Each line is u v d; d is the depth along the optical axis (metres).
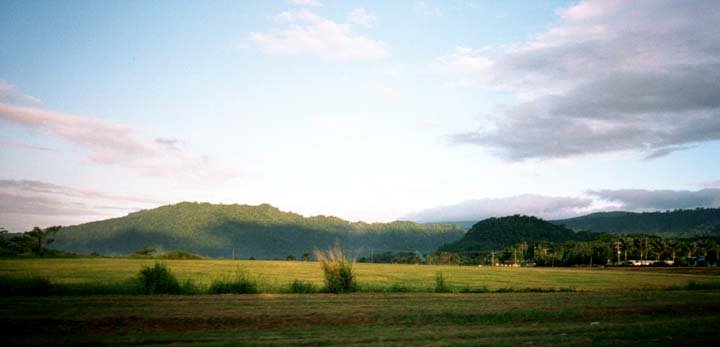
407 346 13.21
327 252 33.66
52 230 140.50
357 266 127.50
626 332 15.42
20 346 13.13
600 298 29.30
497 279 64.69
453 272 89.94
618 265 164.12
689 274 88.44
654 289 41.50
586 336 14.80
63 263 86.62
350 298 27.83
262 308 22.14
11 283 27.55
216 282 30.89
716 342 13.64
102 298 25.48
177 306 22.53
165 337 14.73
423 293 33.00
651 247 174.38
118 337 14.69
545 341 13.91
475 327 17.14
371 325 17.67
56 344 13.46
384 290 34.41
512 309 22.59
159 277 29.39
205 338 14.60
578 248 177.88
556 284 53.34
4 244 132.38
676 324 17.36
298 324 17.88
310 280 52.28
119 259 118.19
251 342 13.90
